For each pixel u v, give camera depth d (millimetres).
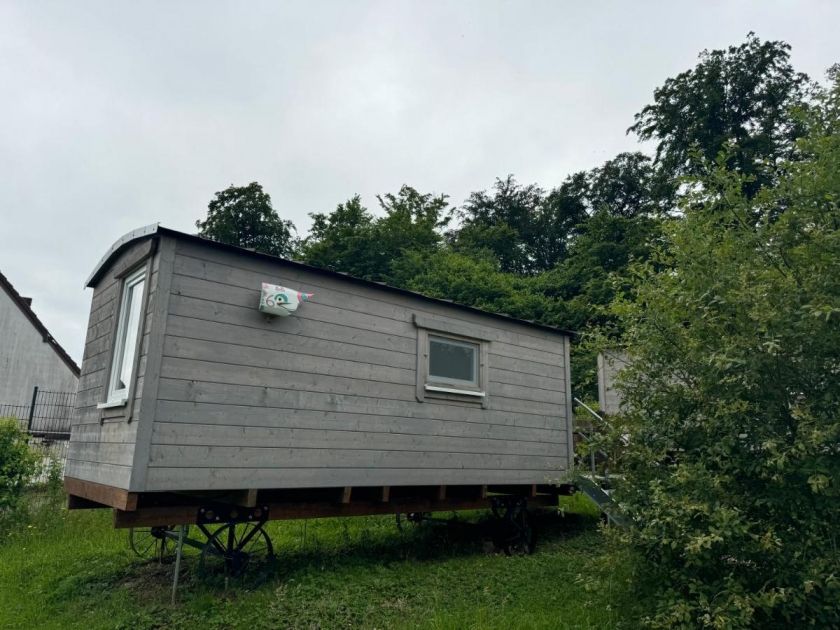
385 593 5402
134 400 4711
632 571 4211
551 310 20422
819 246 3980
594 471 5984
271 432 5246
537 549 7504
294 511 5809
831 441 3627
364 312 6223
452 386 6988
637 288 5086
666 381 4633
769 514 3881
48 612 5223
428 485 6477
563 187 31875
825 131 4301
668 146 24922
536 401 8000
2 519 8188
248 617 4703
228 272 5234
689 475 3840
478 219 33469
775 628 3898
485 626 4473
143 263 5340
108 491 4934
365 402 6035
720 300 4098
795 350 3865
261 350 5312
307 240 26484
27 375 19875
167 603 5109
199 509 5289
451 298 20938
